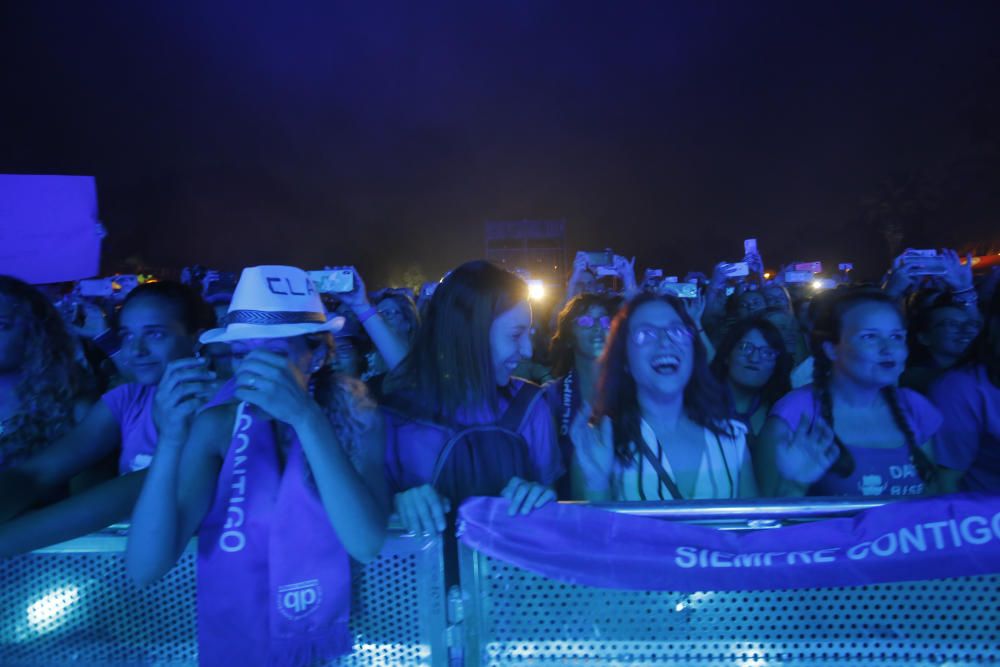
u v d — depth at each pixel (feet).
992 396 9.10
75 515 6.73
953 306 13.64
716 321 19.60
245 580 6.36
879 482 8.52
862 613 6.56
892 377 8.43
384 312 16.10
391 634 6.73
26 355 8.21
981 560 6.34
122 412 8.41
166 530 5.75
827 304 9.07
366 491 5.92
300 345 6.15
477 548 6.66
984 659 6.46
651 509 6.59
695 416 8.37
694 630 6.66
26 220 8.05
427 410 7.39
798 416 8.82
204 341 6.26
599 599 6.71
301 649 6.21
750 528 6.56
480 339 7.36
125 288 21.02
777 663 6.63
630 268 18.13
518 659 6.76
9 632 7.10
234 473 6.37
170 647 6.89
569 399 11.12
